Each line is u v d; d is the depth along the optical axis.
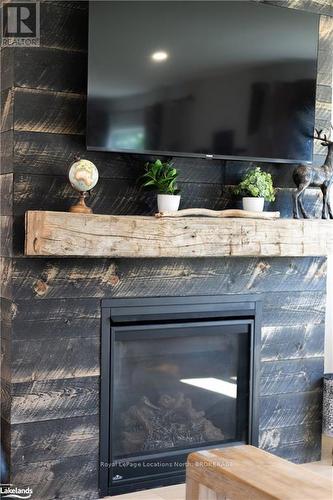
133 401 3.25
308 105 3.54
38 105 2.94
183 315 3.29
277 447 3.59
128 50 3.03
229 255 3.19
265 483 2.18
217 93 3.26
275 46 3.42
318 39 3.56
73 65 3.01
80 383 3.06
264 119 3.40
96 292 3.09
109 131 3.00
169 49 3.12
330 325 4.06
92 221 2.86
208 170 3.41
